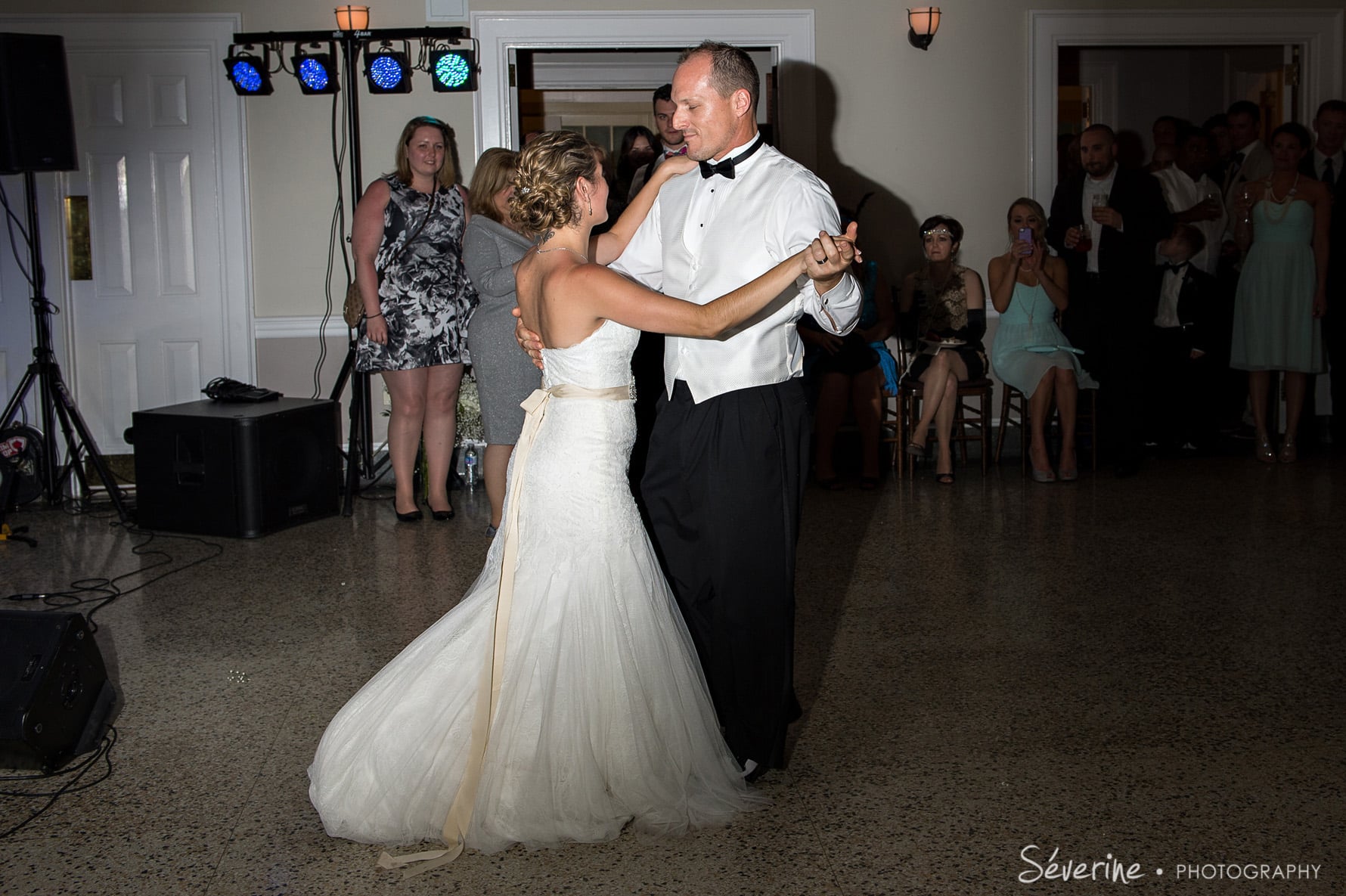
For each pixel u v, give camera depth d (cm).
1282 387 715
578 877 237
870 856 242
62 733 292
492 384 490
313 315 642
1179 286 679
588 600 249
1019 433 697
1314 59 698
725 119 265
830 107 668
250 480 523
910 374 640
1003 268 631
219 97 625
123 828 260
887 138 673
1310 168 680
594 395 253
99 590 448
